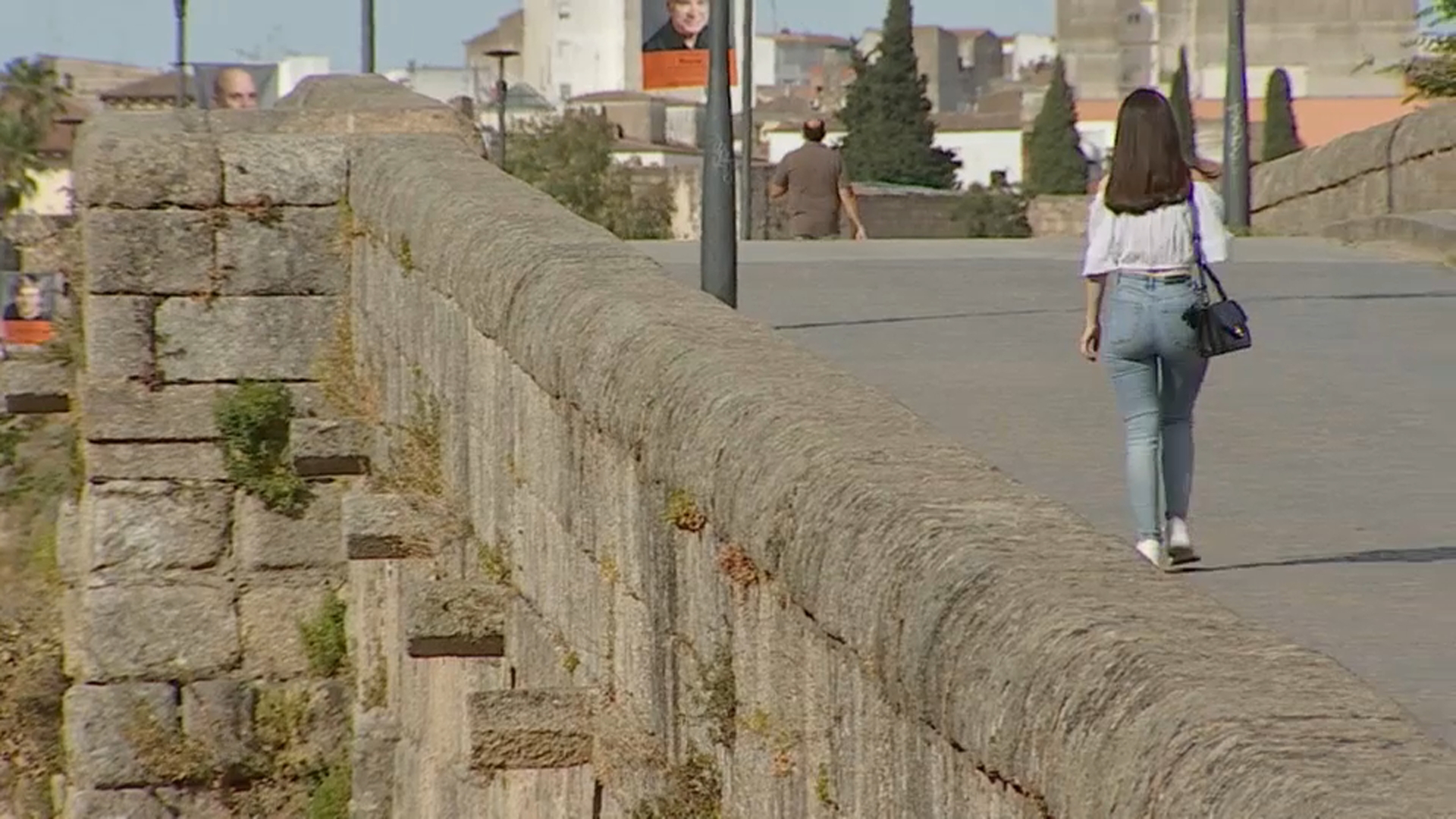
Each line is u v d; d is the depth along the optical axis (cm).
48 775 7125
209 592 6506
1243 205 11088
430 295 4753
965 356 5572
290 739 6525
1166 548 3338
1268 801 1335
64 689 7219
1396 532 3556
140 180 6450
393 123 6456
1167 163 3403
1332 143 11362
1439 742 1408
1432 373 5334
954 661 1745
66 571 6925
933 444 2186
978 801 1709
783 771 2255
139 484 6494
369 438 6194
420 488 4812
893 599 1889
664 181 19438
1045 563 1766
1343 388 5112
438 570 4541
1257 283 7506
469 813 4094
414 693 4812
